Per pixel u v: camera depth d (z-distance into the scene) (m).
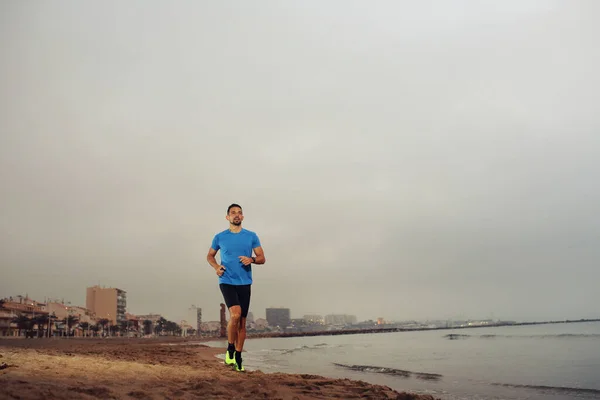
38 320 91.12
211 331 195.62
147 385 4.23
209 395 4.03
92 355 9.17
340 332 181.62
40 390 3.15
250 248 7.05
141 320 153.25
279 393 4.59
